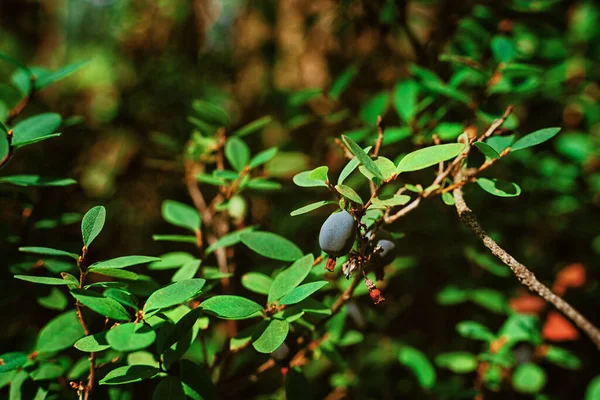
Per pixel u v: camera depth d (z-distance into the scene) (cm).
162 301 27
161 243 58
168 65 76
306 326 32
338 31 54
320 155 51
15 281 33
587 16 54
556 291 47
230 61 78
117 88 78
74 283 27
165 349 28
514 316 39
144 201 61
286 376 32
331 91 44
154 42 78
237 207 39
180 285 27
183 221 35
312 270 32
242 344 31
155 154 60
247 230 34
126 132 66
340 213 27
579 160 47
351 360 44
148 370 28
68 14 89
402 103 38
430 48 46
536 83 38
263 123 38
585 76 52
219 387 34
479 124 41
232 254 39
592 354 49
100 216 28
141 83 73
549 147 51
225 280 37
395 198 27
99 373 31
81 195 54
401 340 47
